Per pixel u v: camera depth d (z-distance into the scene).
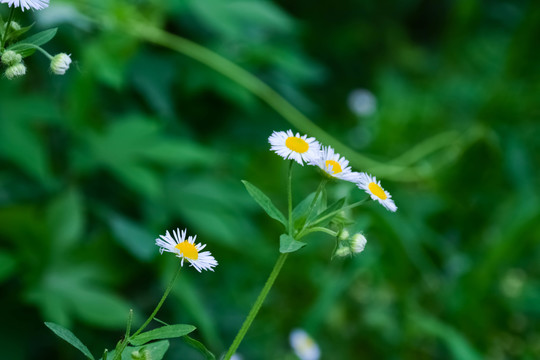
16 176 0.81
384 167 1.20
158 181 0.88
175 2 0.91
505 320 1.12
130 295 0.90
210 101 1.06
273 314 1.08
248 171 1.11
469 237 1.27
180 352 0.88
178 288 0.83
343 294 1.12
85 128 0.82
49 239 0.76
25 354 0.77
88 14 0.85
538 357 1.10
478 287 1.07
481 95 1.70
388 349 1.07
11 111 0.75
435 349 1.08
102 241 0.81
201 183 0.91
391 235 1.00
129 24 0.88
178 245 0.51
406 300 1.06
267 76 1.11
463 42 1.96
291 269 1.10
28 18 0.77
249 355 0.97
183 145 0.85
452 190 1.26
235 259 1.03
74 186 0.84
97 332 0.83
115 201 0.88
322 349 1.06
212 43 1.04
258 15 0.92
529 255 1.25
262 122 1.11
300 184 1.19
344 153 1.14
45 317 0.75
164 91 0.92
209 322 0.81
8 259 0.73
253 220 1.14
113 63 0.82
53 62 0.52
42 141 0.83
